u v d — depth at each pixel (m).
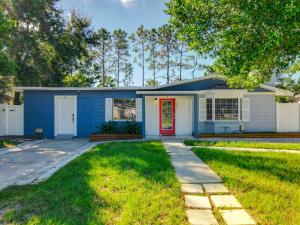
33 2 22.70
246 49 6.29
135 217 4.12
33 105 16.67
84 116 16.66
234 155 9.12
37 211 4.41
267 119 16.64
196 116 15.50
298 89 27.50
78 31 28.62
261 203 4.71
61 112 16.80
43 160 9.24
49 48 25.75
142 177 6.25
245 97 16.47
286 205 4.62
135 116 16.59
